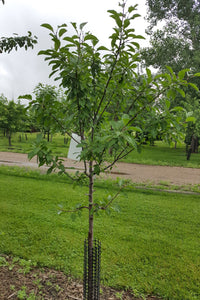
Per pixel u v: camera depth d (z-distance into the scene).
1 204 5.29
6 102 25.86
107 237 3.90
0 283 2.61
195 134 16.67
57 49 1.65
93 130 2.02
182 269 3.07
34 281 2.68
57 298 2.42
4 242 3.54
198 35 19.92
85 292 2.22
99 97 2.02
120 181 2.05
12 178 8.05
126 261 3.20
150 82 1.73
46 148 1.75
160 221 4.74
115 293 2.58
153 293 2.62
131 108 1.96
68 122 2.02
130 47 1.68
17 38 3.48
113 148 1.70
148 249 3.56
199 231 4.32
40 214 4.79
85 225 4.37
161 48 19.05
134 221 4.68
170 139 1.89
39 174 8.54
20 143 27.56
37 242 3.60
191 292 2.65
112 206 1.91
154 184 8.62
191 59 18.91
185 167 14.74
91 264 2.12
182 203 6.03
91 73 1.80
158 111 1.81
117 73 1.91
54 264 3.04
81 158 1.75
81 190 6.74
